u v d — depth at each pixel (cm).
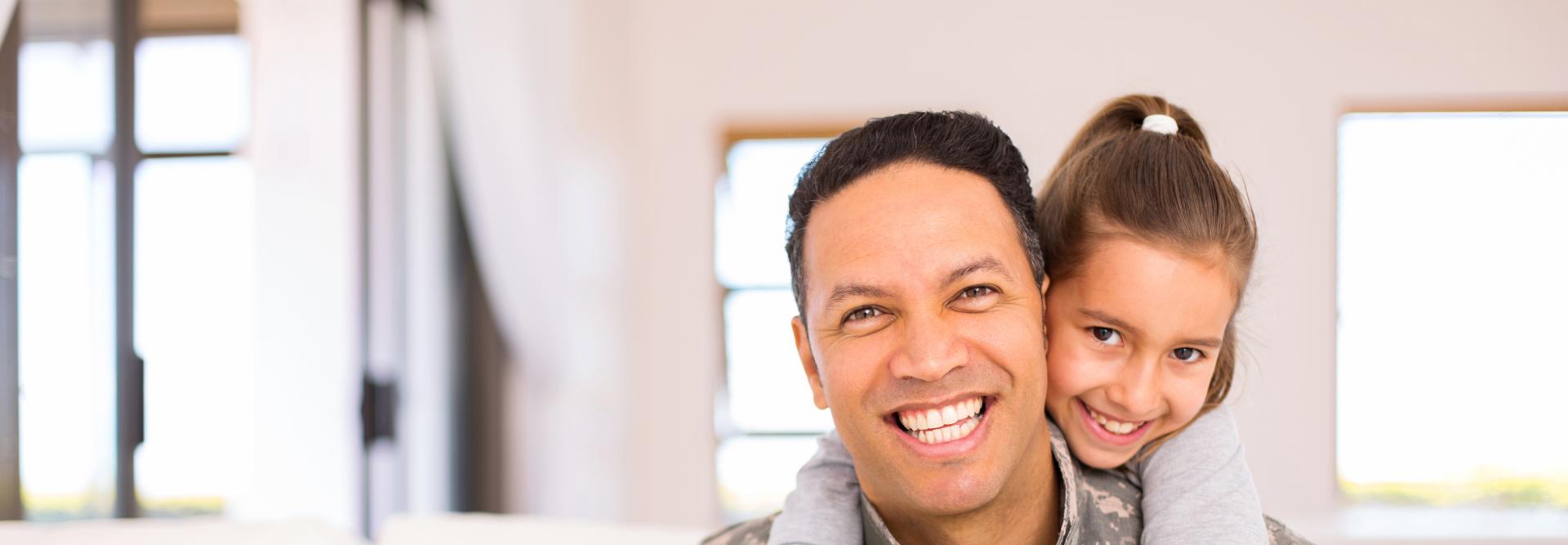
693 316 444
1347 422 426
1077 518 85
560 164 364
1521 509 418
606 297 418
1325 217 423
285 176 234
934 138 80
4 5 174
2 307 175
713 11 449
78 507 190
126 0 202
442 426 333
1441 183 425
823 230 80
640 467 444
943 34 443
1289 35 428
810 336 83
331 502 243
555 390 371
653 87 448
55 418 186
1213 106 430
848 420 80
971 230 77
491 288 342
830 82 446
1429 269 424
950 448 77
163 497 207
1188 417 100
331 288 247
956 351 76
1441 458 423
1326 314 421
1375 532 392
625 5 444
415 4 309
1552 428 418
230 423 221
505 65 324
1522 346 420
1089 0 437
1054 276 102
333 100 249
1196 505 92
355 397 262
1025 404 79
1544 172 421
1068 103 438
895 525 87
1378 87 424
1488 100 421
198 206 215
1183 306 96
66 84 189
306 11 240
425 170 319
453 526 155
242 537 147
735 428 446
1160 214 97
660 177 447
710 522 442
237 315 223
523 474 367
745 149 453
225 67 222
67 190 189
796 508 94
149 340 205
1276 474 420
